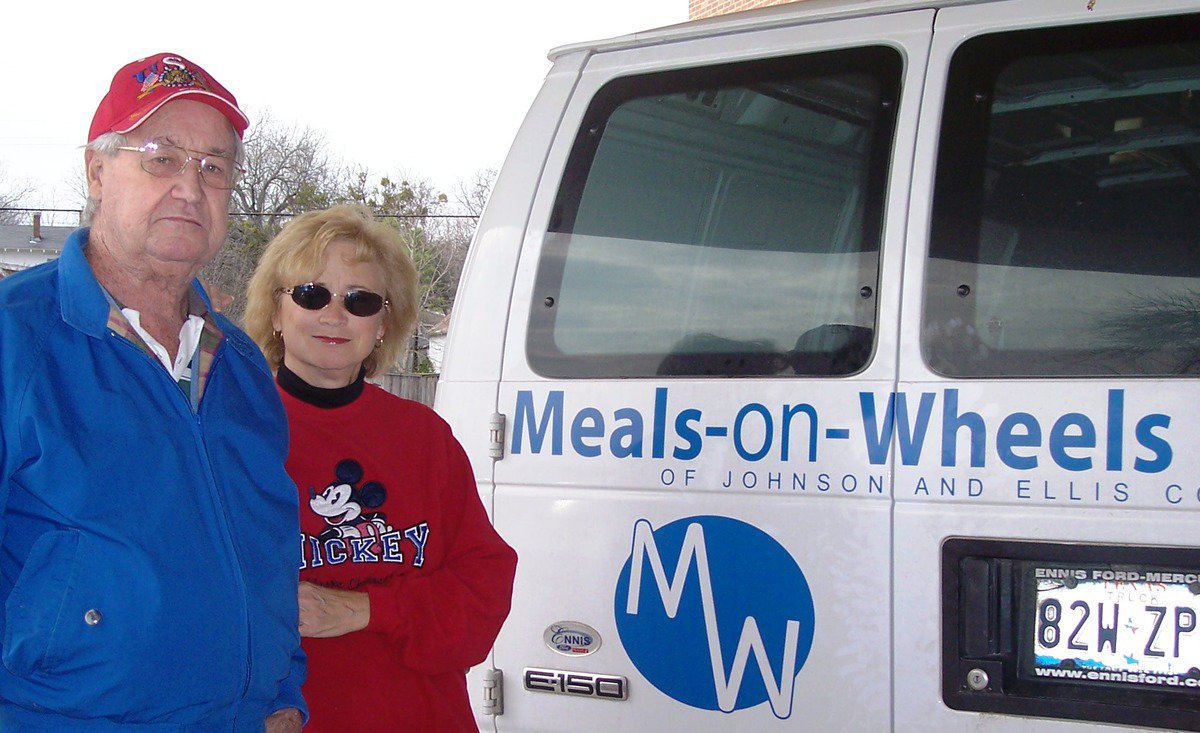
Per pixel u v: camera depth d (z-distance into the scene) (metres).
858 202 2.59
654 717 2.55
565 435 2.70
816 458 2.45
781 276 2.62
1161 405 2.22
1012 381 2.34
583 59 3.03
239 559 1.82
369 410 2.44
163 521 1.70
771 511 2.47
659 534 2.57
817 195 2.64
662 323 2.71
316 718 2.29
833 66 2.71
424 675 2.37
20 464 1.63
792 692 2.42
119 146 1.86
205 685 1.72
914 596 2.34
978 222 2.48
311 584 2.26
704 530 2.53
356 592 2.30
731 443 2.53
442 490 2.47
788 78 2.76
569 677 2.63
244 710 1.86
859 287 2.54
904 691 2.33
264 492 1.94
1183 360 2.27
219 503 1.81
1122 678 2.19
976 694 2.28
